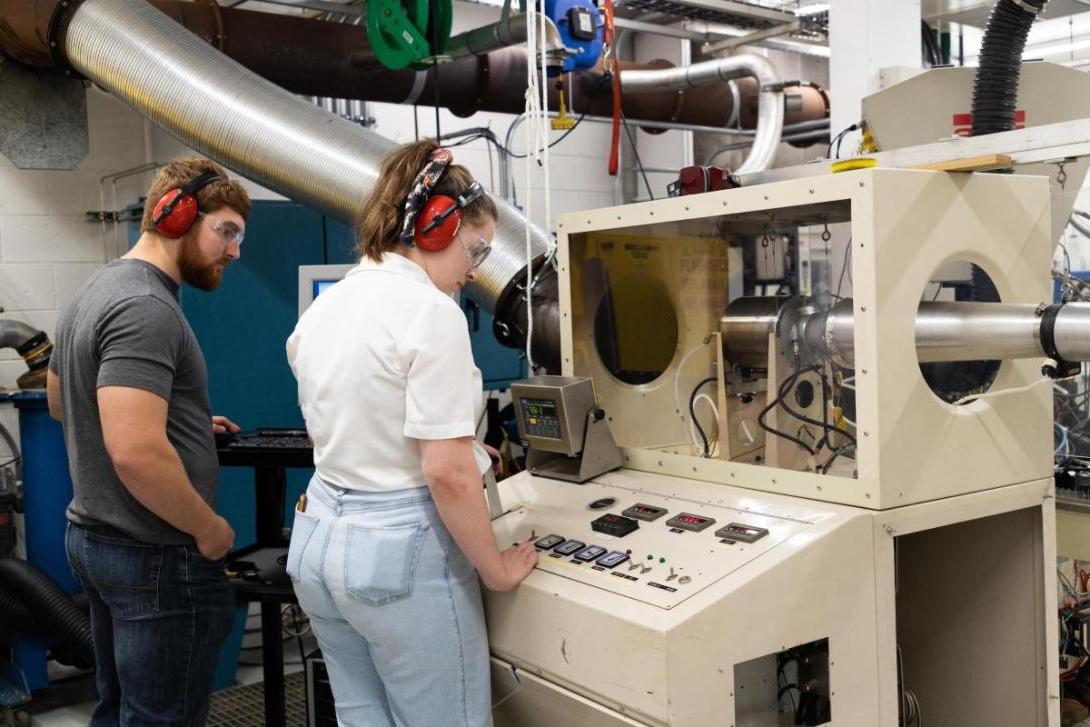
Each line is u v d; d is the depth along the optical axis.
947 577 1.68
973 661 1.65
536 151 1.87
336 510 1.28
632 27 3.92
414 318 1.21
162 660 1.61
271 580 1.91
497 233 2.26
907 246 1.30
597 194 4.86
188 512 1.54
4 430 3.26
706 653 1.13
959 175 1.36
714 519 1.38
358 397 1.24
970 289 1.54
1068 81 2.10
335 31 3.19
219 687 2.90
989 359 1.41
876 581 1.30
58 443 2.83
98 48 2.56
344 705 1.40
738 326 1.62
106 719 1.77
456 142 4.27
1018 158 1.50
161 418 1.51
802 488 1.40
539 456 1.79
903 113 2.22
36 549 2.83
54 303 3.43
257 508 2.21
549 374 2.23
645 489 1.59
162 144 3.67
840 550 1.26
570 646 1.24
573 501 1.60
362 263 1.33
